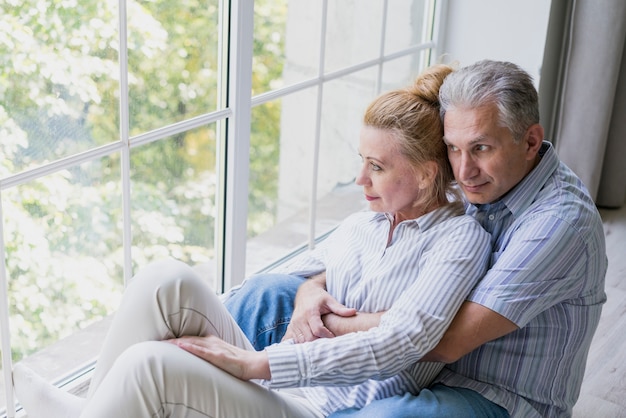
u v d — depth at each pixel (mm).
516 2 3223
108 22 2039
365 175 1765
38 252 2072
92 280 2234
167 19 2195
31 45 1894
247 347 1828
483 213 1789
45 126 1982
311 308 1806
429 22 3277
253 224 2754
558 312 1690
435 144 1704
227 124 2480
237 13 2330
